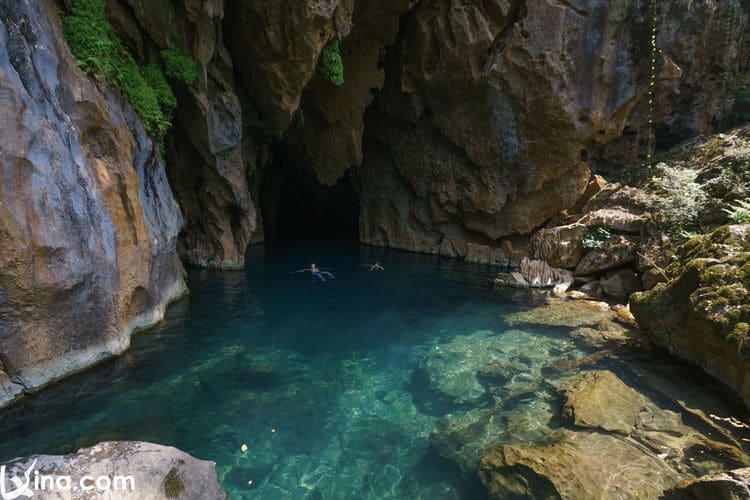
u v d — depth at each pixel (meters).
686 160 12.49
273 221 21.89
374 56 14.96
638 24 12.45
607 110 13.25
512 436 5.08
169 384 6.17
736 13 14.76
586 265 12.01
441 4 13.80
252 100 13.19
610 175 16.38
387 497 4.30
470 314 9.75
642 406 5.54
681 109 15.97
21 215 5.17
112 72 7.58
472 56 13.73
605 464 4.33
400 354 7.58
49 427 4.99
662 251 10.27
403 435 5.32
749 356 5.23
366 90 15.44
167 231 9.06
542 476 4.11
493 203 15.17
